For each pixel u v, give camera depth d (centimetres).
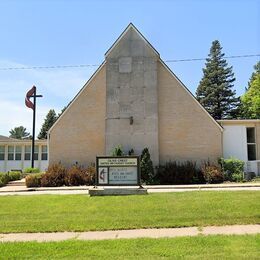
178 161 2884
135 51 2966
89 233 1102
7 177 2966
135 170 1900
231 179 2733
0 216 1363
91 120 2972
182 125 2914
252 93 5878
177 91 2945
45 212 1405
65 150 2959
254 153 2958
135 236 1040
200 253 815
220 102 6388
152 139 2880
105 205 1486
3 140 4228
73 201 1602
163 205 1437
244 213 1279
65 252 852
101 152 2939
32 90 3572
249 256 780
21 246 923
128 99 2930
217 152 2880
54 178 2717
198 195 1631
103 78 3002
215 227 1134
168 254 810
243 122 2928
